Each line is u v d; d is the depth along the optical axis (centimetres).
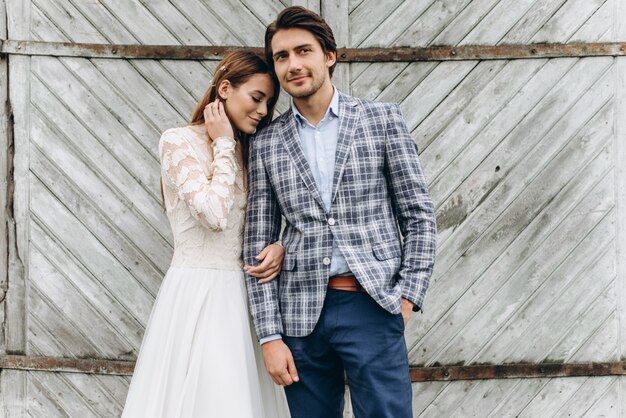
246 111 242
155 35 319
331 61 238
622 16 318
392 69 316
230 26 318
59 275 324
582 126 319
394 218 239
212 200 228
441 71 317
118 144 321
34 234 323
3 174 323
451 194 319
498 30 318
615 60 319
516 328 320
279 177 235
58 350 324
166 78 319
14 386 325
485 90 318
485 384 320
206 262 241
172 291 241
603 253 320
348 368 231
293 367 231
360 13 316
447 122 318
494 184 319
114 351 323
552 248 320
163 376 235
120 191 322
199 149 243
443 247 319
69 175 322
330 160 233
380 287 223
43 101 322
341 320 228
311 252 229
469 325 319
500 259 320
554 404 321
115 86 321
